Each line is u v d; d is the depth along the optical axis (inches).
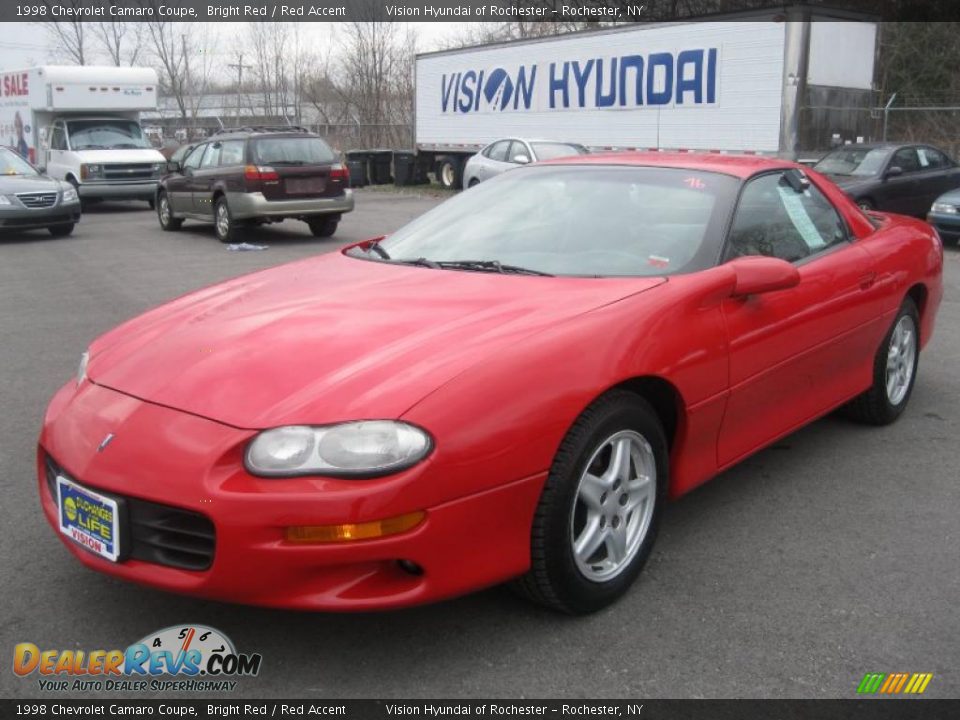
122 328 140.6
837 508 154.9
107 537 107.3
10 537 144.0
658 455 126.5
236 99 1791.3
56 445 115.6
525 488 107.3
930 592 126.3
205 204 573.9
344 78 1577.3
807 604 123.0
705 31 670.5
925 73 1137.4
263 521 97.5
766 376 144.6
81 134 789.2
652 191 155.9
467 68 948.6
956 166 596.1
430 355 109.9
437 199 925.8
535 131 863.1
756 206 155.0
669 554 137.9
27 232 629.9
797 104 615.8
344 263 157.9
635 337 120.3
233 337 121.5
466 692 104.3
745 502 157.5
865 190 532.7
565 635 115.6
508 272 141.4
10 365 260.7
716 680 106.2
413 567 104.8
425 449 99.7
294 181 542.3
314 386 106.4
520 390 107.2
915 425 198.4
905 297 193.8
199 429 104.6
